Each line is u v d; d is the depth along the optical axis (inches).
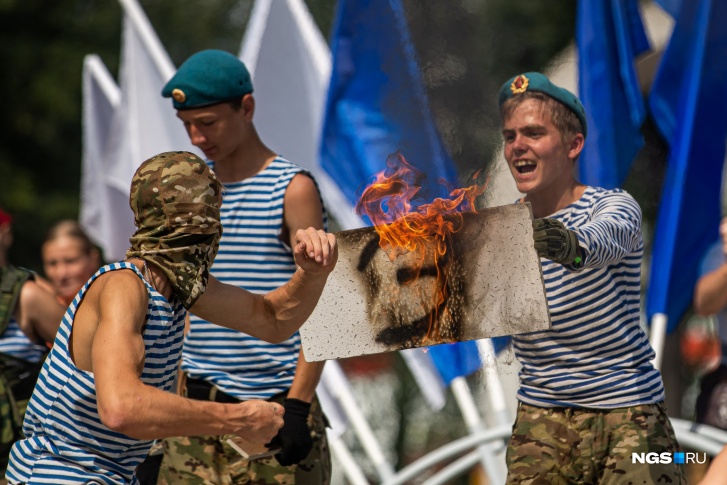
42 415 296.0
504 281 328.5
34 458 297.9
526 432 372.5
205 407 277.4
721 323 520.1
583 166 551.5
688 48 554.9
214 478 403.5
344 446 630.5
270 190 406.0
